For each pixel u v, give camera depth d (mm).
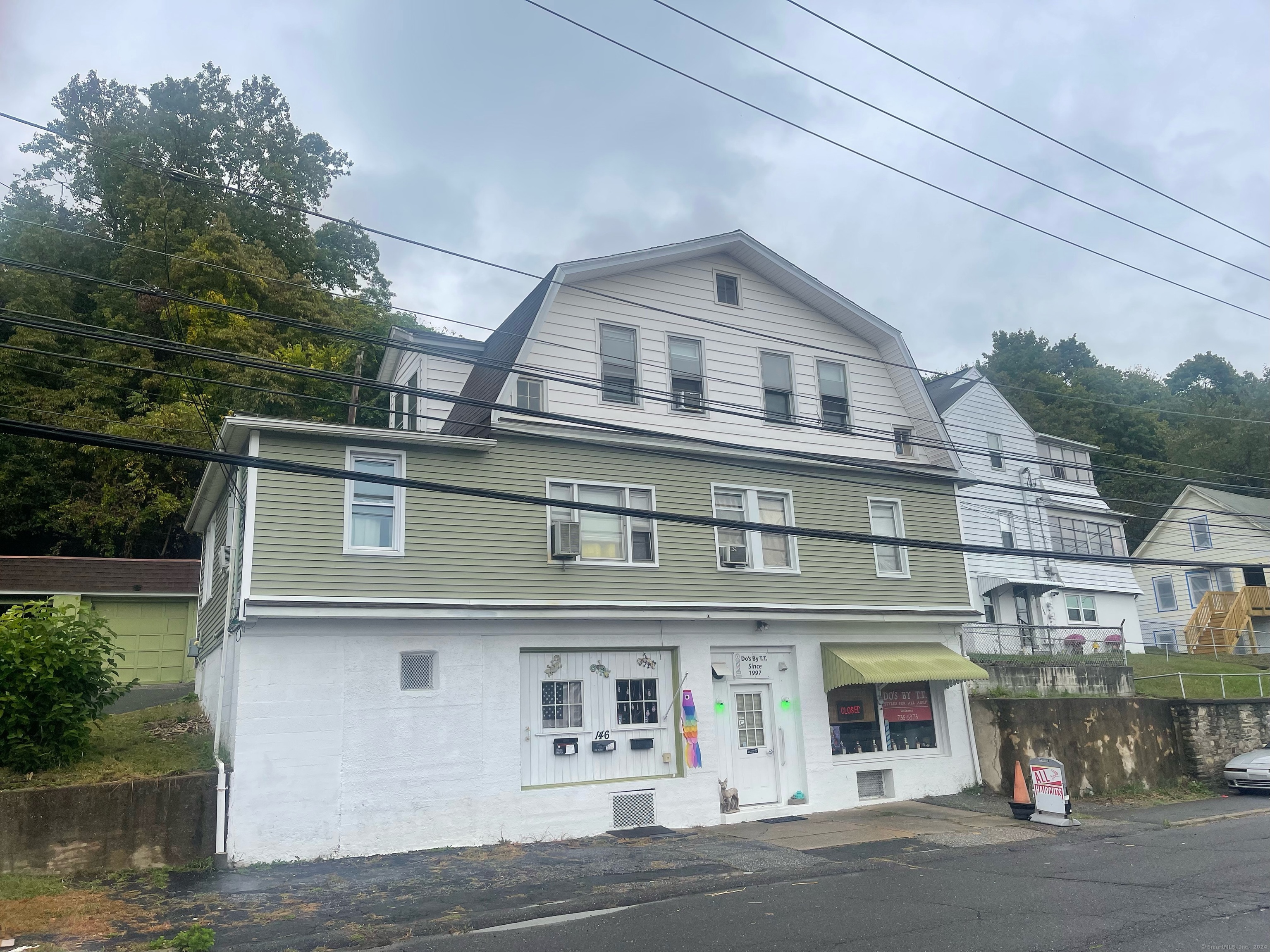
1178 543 44938
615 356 18141
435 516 15328
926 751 19703
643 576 17031
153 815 12242
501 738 15055
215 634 17062
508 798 14867
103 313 32031
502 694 15250
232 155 37281
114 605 23891
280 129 38500
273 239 36031
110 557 28984
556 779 15609
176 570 24516
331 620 14109
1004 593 33125
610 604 16375
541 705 15844
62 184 35562
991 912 9734
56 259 33094
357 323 34594
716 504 18422
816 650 18797
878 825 16312
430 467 15523
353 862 13086
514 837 14758
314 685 13836
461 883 11703
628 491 17422
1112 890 10758
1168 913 9539
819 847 14281
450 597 15047
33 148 35188
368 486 15016
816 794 17891
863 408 20953
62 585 23188
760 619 17891
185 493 29969
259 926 9617
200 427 28734
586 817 15438
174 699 20781
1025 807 16797
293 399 30078
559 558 16156
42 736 12336
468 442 15672
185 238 32719
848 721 19000
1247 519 42469
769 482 19078
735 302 19828
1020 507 34688
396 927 9523
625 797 15859
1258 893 10430
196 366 30219
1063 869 12219
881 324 21125
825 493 19703
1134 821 17016
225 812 12781
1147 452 57531
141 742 14273
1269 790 21141
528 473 16453
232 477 15656
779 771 17812
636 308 18562
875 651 19281
